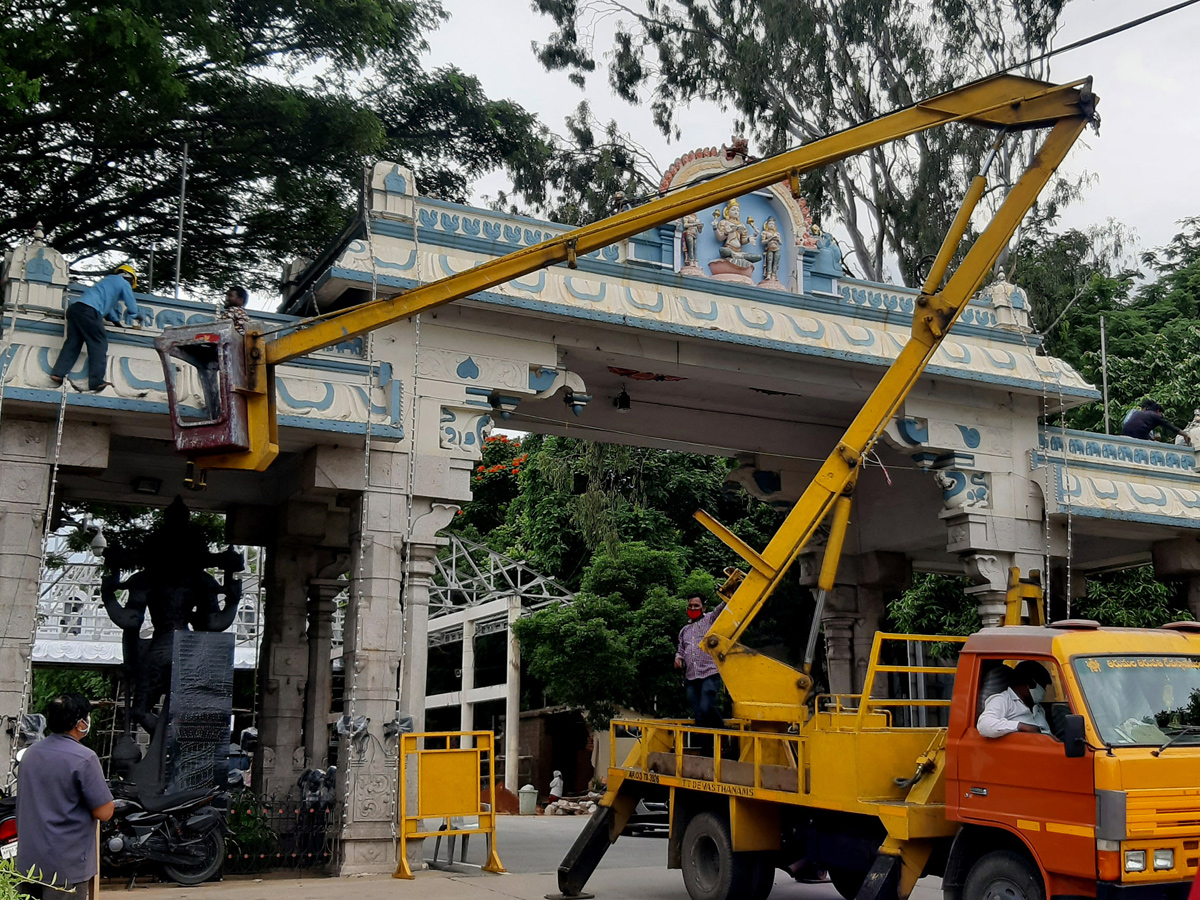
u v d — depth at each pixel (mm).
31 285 11664
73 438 11688
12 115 16688
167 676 12500
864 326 16016
